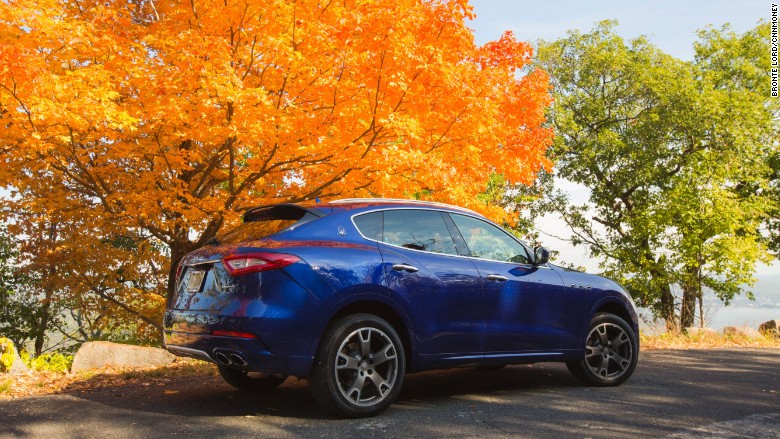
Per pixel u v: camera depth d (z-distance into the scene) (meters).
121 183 11.06
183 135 8.75
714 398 5.18
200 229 11.77
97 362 6.69
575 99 26.11
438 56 7.94
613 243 25.56
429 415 4.44
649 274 22.66
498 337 5.10
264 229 4.64
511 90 10.30
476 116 8.69
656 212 21.88
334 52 8.34
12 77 6.86
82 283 14.48
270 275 4.14
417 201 5.17
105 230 12.23
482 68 9.89
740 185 25.02
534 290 5.38
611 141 24.61
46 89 7.24
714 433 3.95
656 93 24.50
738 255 20.05
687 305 21.25
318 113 8.67
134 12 11.02
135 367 6.66
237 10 8.64
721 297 21.86
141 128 9.08
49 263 14.37
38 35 7.77
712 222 20.17
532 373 6.54
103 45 8.39
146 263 14.32
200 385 5.74
